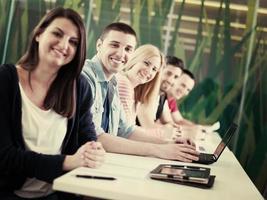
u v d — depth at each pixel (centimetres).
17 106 122
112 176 107
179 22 303
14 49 309
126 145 154
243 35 300
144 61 264
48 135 128
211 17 302
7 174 118
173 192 95
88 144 119
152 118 272
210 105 305
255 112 302
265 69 299
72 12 135
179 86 302
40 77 129
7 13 310
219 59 302
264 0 297
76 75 135
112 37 232
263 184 293
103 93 201
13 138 122
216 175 125
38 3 307
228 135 179
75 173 106
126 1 304
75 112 137
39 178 115
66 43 130
